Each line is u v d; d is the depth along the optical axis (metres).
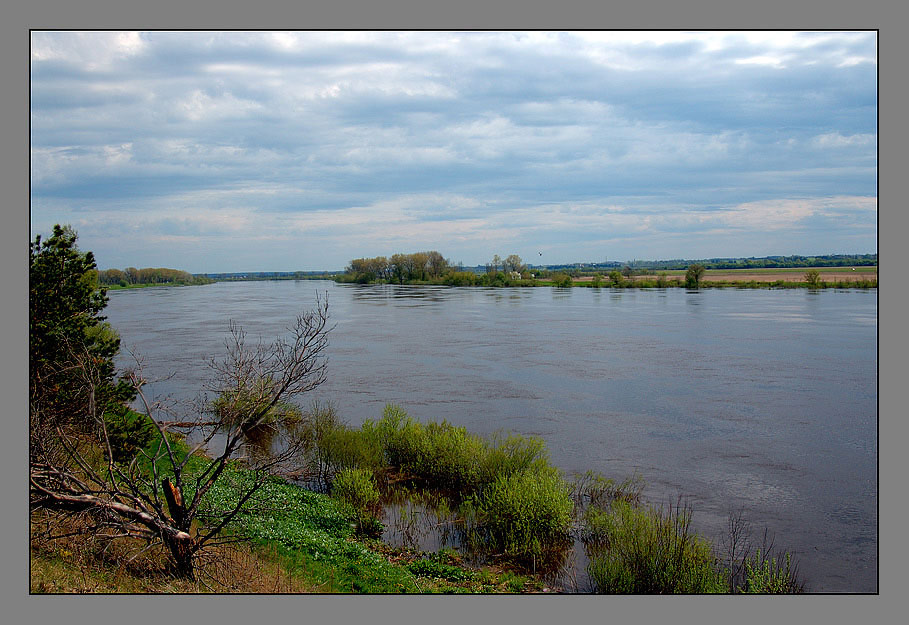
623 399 27.69
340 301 89.94
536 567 13.25
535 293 106.31
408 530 15.02
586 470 19.02
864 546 14.39
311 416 20.11
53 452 10.38
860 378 31.25
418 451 18.33
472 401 27.42
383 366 35.69
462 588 12.13
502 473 16.34
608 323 56.09
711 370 33.81
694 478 18.38
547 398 27.92
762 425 23.58
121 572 10.18
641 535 12.38
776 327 50.56
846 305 69.06
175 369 32.91
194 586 10.12
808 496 17.12
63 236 13.72
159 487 13.10
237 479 14.74
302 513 15.04
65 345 12.01
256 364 11.73
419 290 124.12
